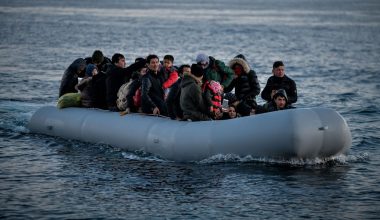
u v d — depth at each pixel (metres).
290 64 73.50
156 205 22.00
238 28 149.75
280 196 22.81
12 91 47.00
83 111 31.05
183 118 27.81
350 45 106.25
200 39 113.00
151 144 27.73
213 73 28.89
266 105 27.52
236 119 26.62
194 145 26.66
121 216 21.00
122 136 28.75
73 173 25.61
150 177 24.98
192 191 23.38
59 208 21.70
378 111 40.78
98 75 31.30
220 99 27.83
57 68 63.53
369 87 53.66
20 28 130.00
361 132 33.41
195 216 21.00
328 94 49.00
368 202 22.30
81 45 95.00
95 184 24.23
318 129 25.31
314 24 174.88
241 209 21.61
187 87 27.39
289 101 28.20
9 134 32.00
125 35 118.50
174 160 27.08
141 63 29.56
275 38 120.62
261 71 65.88
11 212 21.30
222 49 93.81
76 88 31.95
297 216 21.00
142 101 28.80
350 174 25.23
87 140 30.11
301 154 25.47
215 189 23.55
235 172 25.23
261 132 25.70
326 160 26.47
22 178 24.95
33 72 59.34
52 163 27.03
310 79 59.31
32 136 31.66
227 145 26.25
